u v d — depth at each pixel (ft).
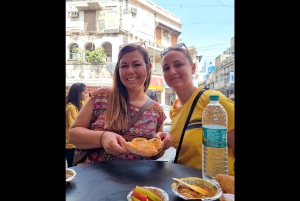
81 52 27.91
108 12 29.25
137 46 4.33
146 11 33.24
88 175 2.90
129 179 2.79
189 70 4.17
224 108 3.43
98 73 27.17
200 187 2.43
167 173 3.02
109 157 4.04
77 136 3.99
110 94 4.42
